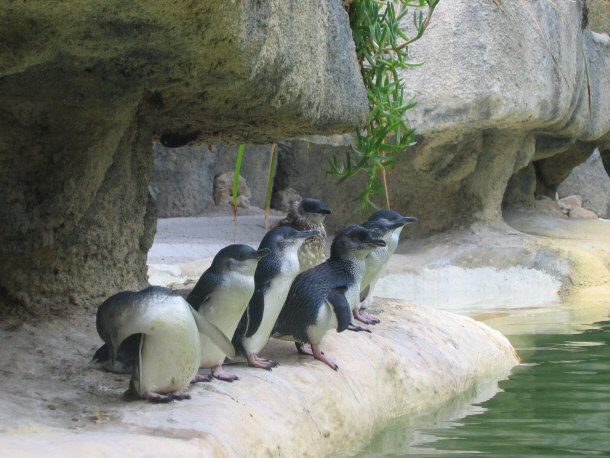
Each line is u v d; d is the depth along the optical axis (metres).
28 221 5.98
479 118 13.98
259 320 5.32
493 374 7.65
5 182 5.88
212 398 4.54
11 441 3.41
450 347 7.54
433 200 16.94
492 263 15.06
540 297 13.52
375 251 7.04
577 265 14.63
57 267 6.20
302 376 5.43
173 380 4.44
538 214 18.83
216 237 17.80
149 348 4.34
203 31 4.36
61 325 5.84
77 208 6.11
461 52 13.85
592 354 8.42
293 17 5.56
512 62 14.07
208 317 4.91
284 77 5.56
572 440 5.28
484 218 16.45
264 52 5.10
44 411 4.14
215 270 4.97
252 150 23.73
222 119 6.63
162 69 5.21
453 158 15.95
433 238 16.47
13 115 5.64
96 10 4.02
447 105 13.99
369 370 6.16
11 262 6.02
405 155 16.42
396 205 17.36
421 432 5.71
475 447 5.18
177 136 7.39
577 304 12.56
